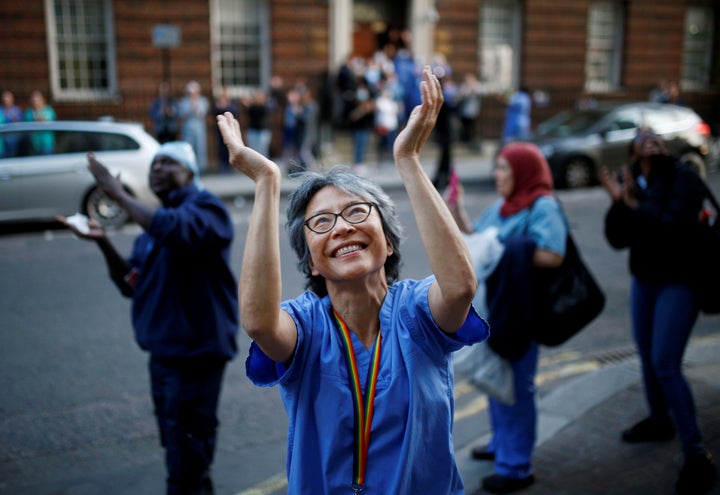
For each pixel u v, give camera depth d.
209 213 3.57
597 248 9.81
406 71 17.62
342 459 2.03
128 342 6.48
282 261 8.72
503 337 3.73
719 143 17.25
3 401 5.32
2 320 6.99
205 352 3.58
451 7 19.55
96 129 11.32
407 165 2.05
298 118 16.41
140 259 3.83
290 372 2.04
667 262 3.76
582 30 21.34
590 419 4.64
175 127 15.25
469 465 4.28
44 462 4.50
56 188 10.93
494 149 19.25
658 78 22.67
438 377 2.08
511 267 3.75
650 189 3.92
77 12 16.22
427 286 2.10
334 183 2.11
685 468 3.76
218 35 17.55
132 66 16.59
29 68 15.74
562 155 14.35
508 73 20.41
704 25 23.38
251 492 4.15
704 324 6.92
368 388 2.04
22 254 9.52
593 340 6.58
